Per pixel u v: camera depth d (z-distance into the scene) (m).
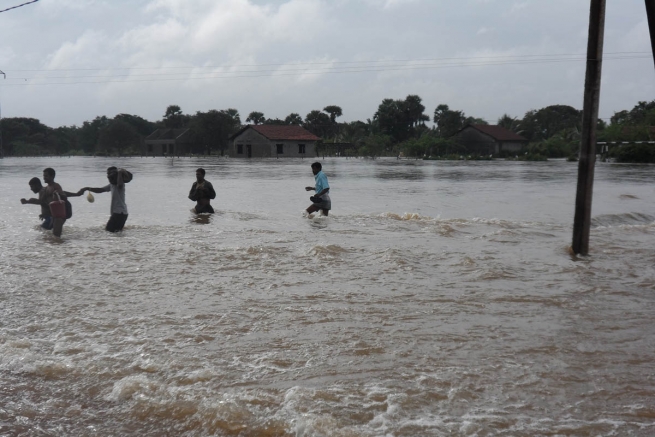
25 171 43.19
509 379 4.86
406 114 117.19
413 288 7.82
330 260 9.64
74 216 15.55
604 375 4.95
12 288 7.77
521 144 91.81
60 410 4.43
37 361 5.23
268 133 90.44
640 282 8.23
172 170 46.25
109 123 125.50
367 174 40.53
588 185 10.20
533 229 13.45
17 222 14.23
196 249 10.55
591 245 11.37
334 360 5.26
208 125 101.56
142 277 8.43
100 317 6.53
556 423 4.14
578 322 6.37
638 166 52.25
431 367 5.10
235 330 6.09
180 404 4.45
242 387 4.71
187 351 5.50
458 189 26.53
